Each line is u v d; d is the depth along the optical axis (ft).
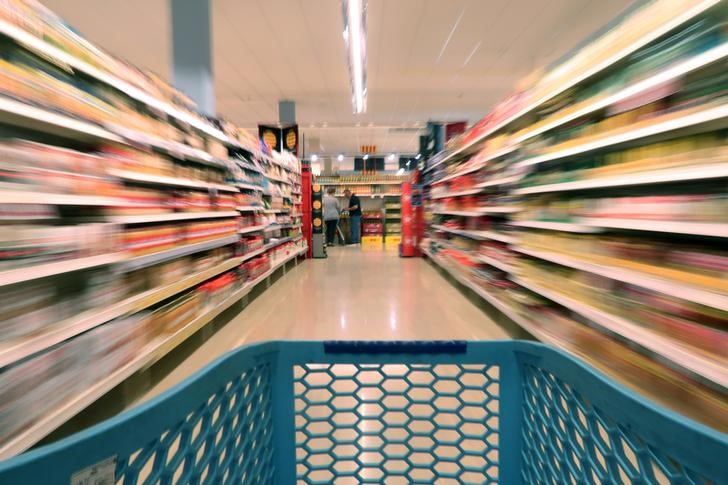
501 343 2.63
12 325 4.26
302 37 16.80
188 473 1.82
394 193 40.91
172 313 7.60
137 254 6.64
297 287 16.19
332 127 34.94
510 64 20.21
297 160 24.07
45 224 5.26
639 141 5.93
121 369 5.77
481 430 5.53
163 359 8.29
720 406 4.27
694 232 4.42
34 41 4.53
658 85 4.89
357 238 38.32
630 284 5.93
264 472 2.54
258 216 14.51
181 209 8.39
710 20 4.45
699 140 4.92
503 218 12.16
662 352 4.69
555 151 7.66
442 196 19.83
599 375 1.87
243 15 14.99
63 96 5.07
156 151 7.88
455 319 11.38
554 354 2.25
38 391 4.33
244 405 2.33
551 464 2.31
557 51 18.76
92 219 5.90
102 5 14.12
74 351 4.94
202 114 10.00
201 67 12.04
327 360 2.63
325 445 5.22
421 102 27.45
